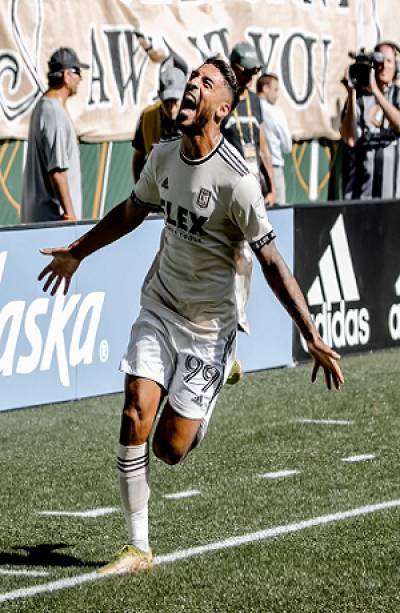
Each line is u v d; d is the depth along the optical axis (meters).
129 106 23.19
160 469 13.41
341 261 20.41
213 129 9.39
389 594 9.20
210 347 9.90
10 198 21.47
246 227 9.55
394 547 10.43
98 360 17.34
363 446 14.48
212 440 14.80
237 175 9.41
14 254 15.99
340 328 20.47
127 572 9.76
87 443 14.71
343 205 20.36
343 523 11.19
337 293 20.36
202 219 9.55
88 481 12.92
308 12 26.14
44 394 16.69
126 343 17.66
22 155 21.44
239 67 18.89
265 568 9.84
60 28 21.72
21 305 16.17
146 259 17.75
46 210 18.62
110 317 17.39
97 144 22.81
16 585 9.48
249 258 10.06
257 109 19.30
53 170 18.33
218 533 10.91
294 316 9.65
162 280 9.96
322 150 26.92
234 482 12.80
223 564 9.97
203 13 24.14
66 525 11.27
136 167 19.45
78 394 17.12
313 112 26.50
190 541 10.66
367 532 10.90
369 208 20.84
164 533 10.93
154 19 23.30
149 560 9.87
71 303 16.81
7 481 12.93
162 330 9.86
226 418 16.05
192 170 9.45
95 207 23.02
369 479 12.88
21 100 21.25
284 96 25.83
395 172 23.42
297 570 9.79
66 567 9.98
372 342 21.11
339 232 20.33
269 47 25.42
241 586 9.39
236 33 24.72
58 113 18.33
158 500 12.12
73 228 16.70
